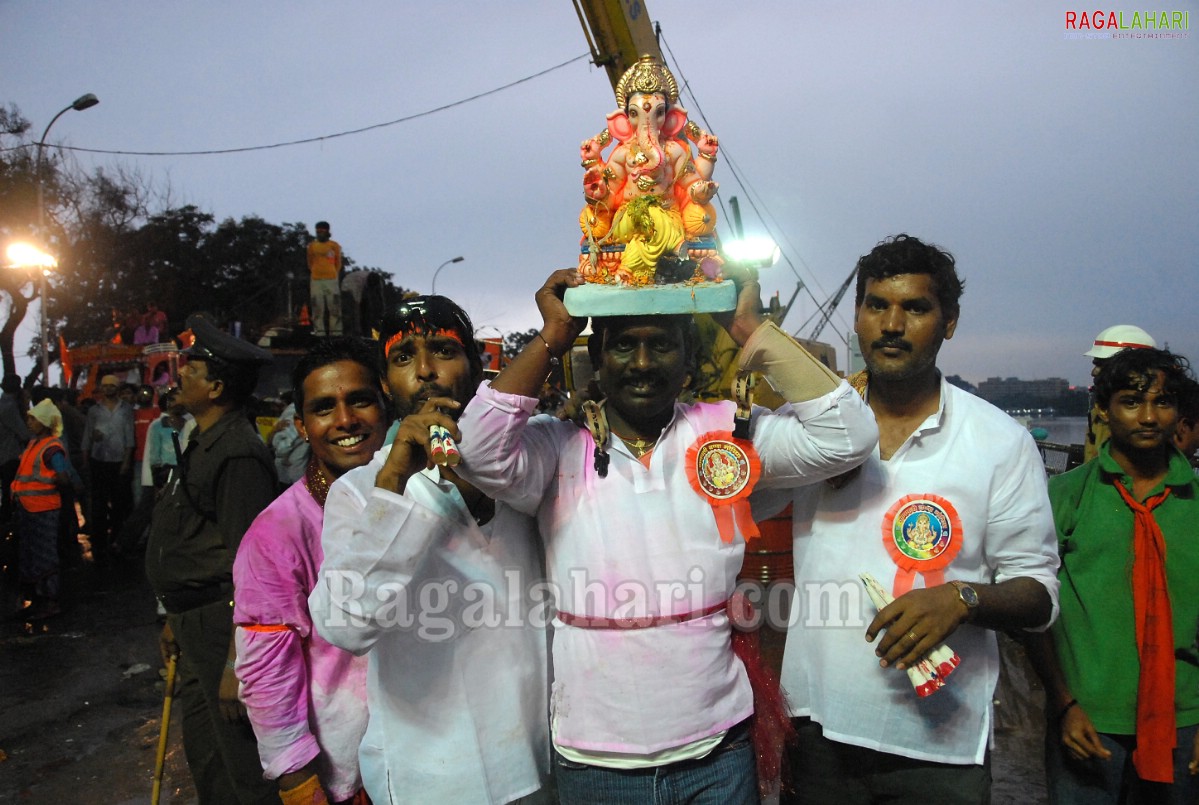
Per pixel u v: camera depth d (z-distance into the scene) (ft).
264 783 8.25
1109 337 14.83
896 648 6.33
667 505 6.41
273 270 126.00
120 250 109.19
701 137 6.75
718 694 6.38
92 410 34.22
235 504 8.99
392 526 5.82
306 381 7.76
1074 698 8.37
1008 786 12.55
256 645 6.87
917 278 7.22
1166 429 8.30
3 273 77.87
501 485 6.16
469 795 6.27
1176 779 8.29
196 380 9.52
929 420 7.25
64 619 23.97
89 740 15.49
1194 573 8.24
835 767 7.52
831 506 7.39
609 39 24.02
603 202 6.56
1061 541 8.80
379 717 6.46
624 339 6.30
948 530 7.04
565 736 6.40
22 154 86.17
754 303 6.52
